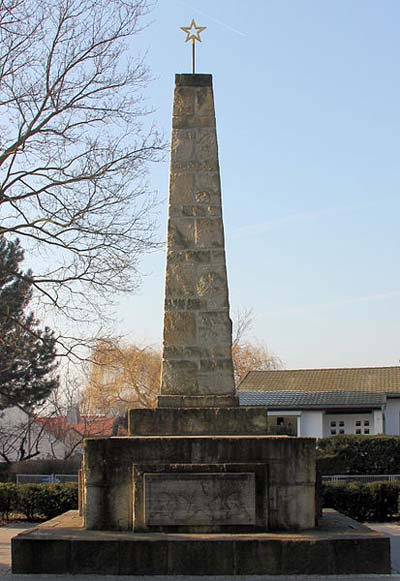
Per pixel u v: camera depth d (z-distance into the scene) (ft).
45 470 118.21
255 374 148.56
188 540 35.29
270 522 37.50
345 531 37.24
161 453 38.04
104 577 34.76
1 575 35.04
